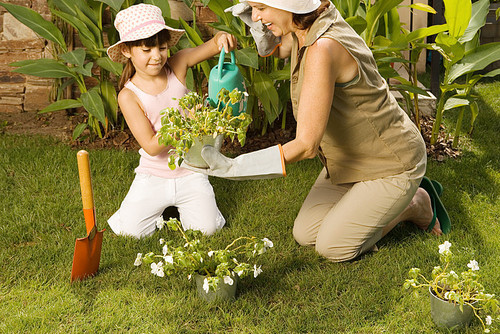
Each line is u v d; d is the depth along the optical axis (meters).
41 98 5.00
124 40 2.65
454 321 2.17
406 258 2.72
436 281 2.22
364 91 2.34
